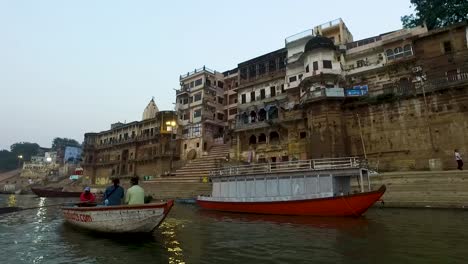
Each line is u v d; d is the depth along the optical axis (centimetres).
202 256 834
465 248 844
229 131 4138
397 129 2736
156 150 5334
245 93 4369
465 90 2433
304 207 1709
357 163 1861
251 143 3912
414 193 2009
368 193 1521
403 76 3033
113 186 1217
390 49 3152
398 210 1811
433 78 2842
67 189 6069
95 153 6762
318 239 1035
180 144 5050
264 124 3694
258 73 4281
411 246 883
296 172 1798
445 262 717
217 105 5166
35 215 1902
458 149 2406
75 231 1257
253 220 1611
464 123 2408
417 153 2598
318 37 3366
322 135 2944
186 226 1409
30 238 1115
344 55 3453
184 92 5125
